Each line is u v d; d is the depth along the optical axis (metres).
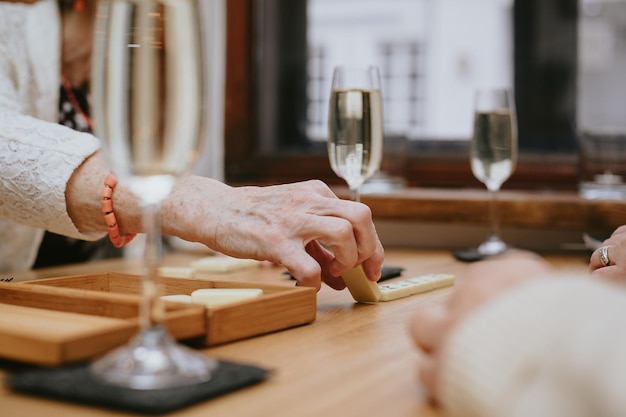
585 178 1.85
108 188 0.98
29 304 0.74
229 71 2.24
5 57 1.48
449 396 0.39
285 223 0.88
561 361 0.34
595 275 1.07
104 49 0.52
